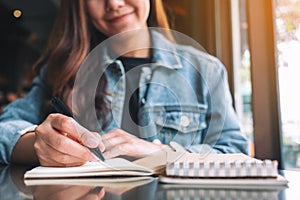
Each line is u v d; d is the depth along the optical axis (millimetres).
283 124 1306
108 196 423
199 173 510
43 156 703
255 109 1359
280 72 1319
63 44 1326
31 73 1937
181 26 1796
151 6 1258
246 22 1488
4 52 1977
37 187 510
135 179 561
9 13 2002
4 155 998
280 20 1333
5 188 504
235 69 1668
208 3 1774
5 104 1932
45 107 1286
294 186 480
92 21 1215
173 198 405
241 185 483
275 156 1317
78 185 514
